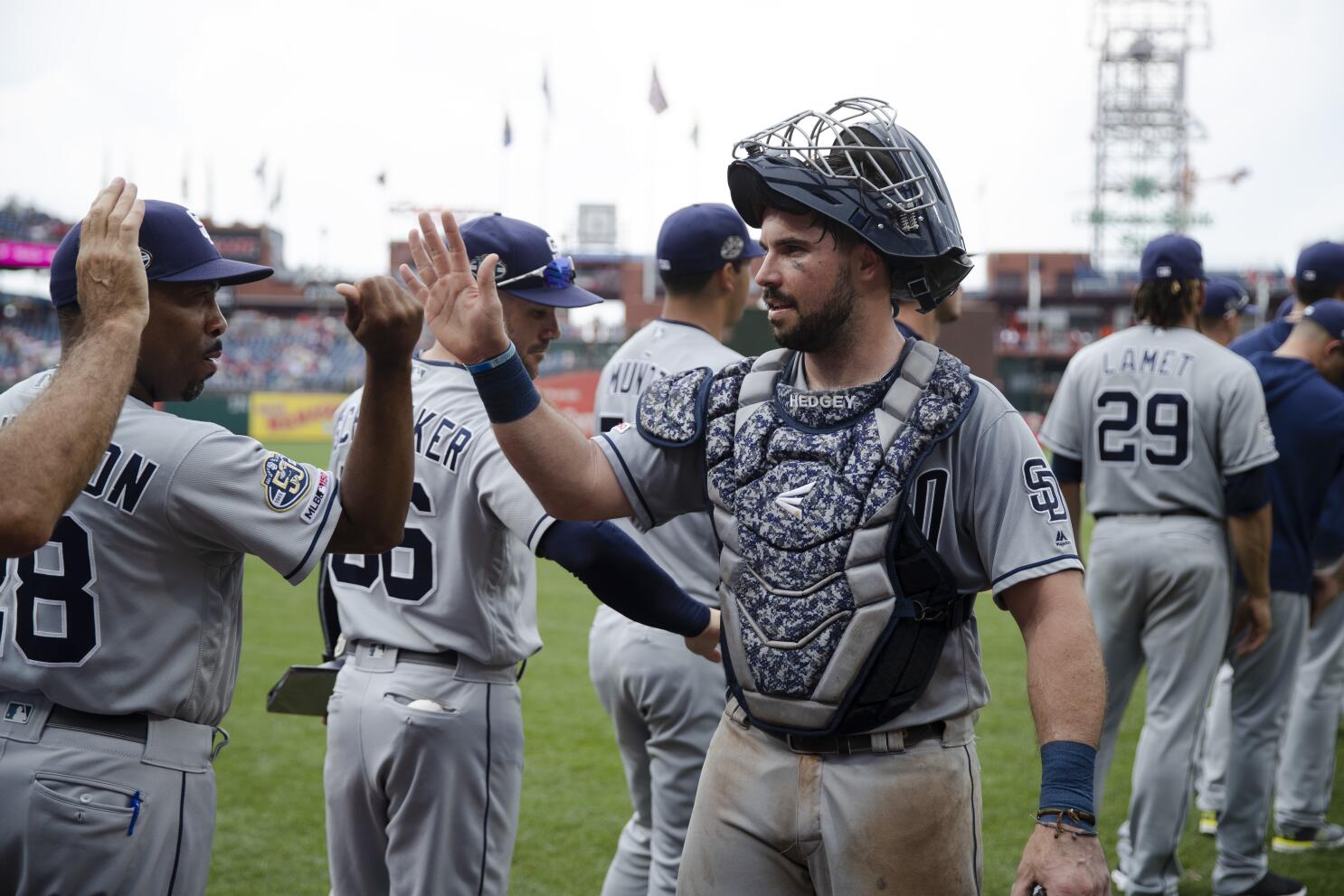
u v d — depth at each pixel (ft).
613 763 18.31
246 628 28.58
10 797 6.54
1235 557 13.10
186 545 6.83
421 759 8.78
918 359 6.66
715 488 6.88
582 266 159.94
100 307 5.96
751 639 6.68
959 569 6.57
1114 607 12.89
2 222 136.98
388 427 6.88
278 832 14.96
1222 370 12.40
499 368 6.87
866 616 6.40
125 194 6.23
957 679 6.72
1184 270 12.69
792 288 6.68
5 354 132.77
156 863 6.81
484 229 9.64
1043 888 5.82
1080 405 13.12
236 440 6.91
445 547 8.84
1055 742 6.04
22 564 6.70
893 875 6.55
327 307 163.02
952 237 6.79
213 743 7.29
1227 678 15.28
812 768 6.63
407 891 8.87
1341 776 17.75
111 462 6.68
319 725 20.03
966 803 6.72
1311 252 15.66
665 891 10.55
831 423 6.65
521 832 15.34
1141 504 12.67
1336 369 13.88
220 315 7.25
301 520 6.84
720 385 7.14
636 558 8.33
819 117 6.63
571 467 7.06
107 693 6.66
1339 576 13.55
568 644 27.43
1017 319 167.02
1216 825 14.46
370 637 9.04
